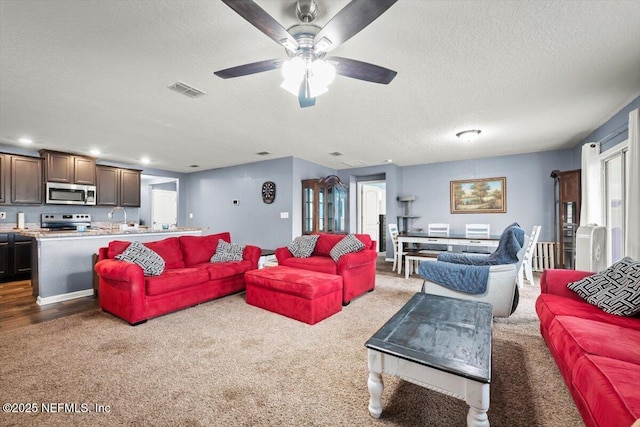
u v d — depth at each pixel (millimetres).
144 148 4988
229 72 1825
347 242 3723
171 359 2035
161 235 4516
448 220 6234
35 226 5133
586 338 1442
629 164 2516
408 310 1903
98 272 2938
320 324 2711
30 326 2629
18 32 1808
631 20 1734
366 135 4223
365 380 1789
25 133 4016
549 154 5266
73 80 2455
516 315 2965
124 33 1838
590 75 2416
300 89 1945
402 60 2186
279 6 1645
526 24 1775
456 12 1662
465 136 4047
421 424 1411
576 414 1473
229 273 3564
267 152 5391
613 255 3617
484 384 1180
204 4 1596
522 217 5492
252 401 1583
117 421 1429
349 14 1346
